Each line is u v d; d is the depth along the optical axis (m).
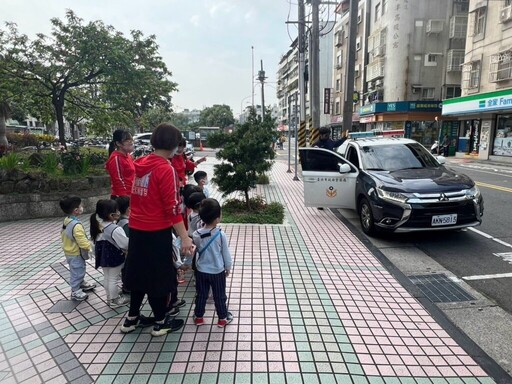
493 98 19.17
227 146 7.18
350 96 11.98
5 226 6.59
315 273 4.46
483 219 7.02
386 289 4.04
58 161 8.55
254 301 3.72
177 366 2.69
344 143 8.11
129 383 2.52
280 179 13.59
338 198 7.01
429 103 26.86
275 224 6.71
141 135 25.62
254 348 2.92
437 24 26.70
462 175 6.15
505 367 2.73
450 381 2.56
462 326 3.33
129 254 2.93
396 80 27.70
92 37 9.88
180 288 4.05
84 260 3.72
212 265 3.13
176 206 2.84
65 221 3.69
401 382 2.54
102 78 11.05
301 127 15.28
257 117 7.43
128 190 4.62
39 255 5.04
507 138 19.95
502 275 4.48
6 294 3.88
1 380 2.57
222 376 2.59
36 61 10.27
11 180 7.03
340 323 3.31
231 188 7.29
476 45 21.19
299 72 16.12
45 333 3.14
